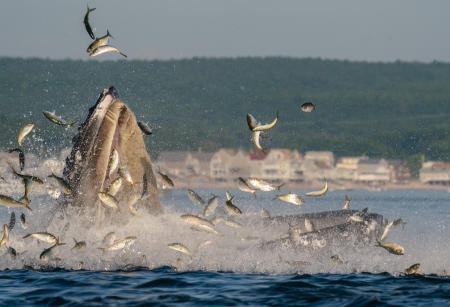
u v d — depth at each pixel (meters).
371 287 44.09
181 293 42.03
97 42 47.06
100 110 51.69
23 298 40.50
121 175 48.75
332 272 49.81
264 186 49.03
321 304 39.12
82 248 45.81
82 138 52.19
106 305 38.50
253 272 49.50
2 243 46.31
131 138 52.94
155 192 55.50
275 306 38.66
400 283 45.62
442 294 41.78
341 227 54.81
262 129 47.84
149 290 42.88
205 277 47.38
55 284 44.56
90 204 52.47
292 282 45.75
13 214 49.06
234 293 42.03
